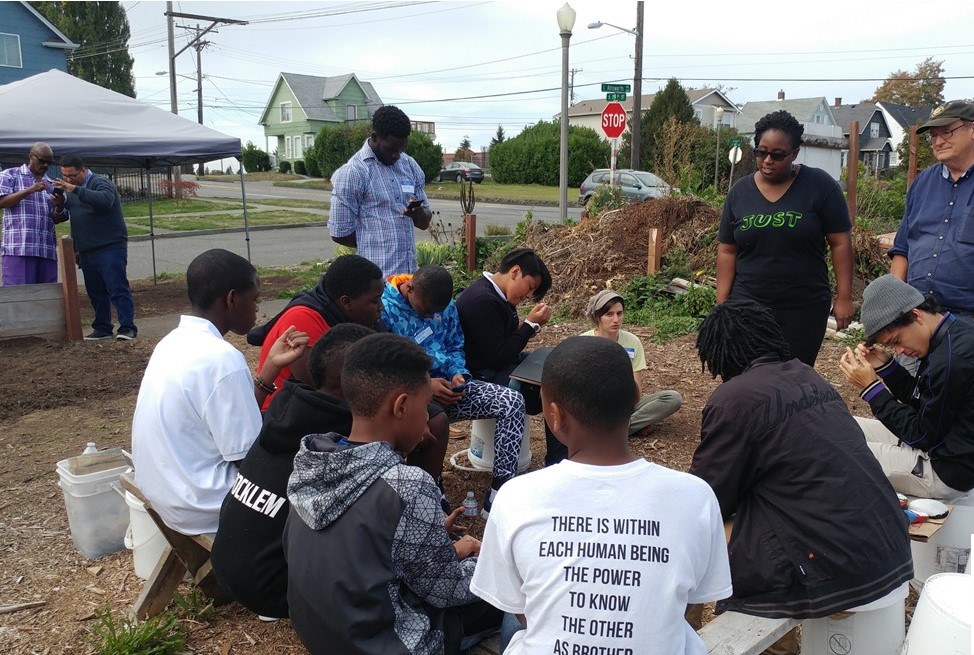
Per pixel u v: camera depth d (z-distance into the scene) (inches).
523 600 76.1
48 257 337.4
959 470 116.3
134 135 390.6
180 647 117.3
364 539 83.9
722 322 105.8
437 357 160.6
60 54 1289.4
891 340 121.6
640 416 201.0
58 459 195.8
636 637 69.6
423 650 86.9
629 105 1771.7
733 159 595.2
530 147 1772.9
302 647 118.1
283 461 103.5
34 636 121.6
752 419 96.0
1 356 296.4
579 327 336.5
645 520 71.7
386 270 202.4
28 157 385.1
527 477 76.7
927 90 2603.3
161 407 114.3
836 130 2062.0
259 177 2010.3
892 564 93.7
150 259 633.6
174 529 118.2
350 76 2664.9
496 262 437.1
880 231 503.8
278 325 140.1
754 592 99.2
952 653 89.7
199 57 1893.5
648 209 392.8
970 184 158.7
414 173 209.0
